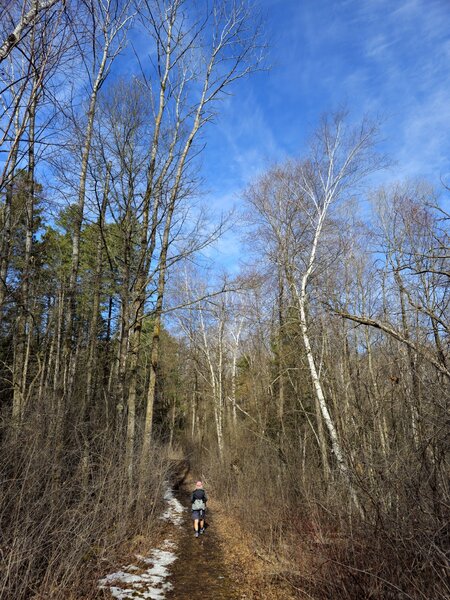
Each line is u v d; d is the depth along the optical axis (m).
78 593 5.88
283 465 13.58
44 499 6.23
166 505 16.16
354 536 5.76
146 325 20.27
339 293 14.23
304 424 15.94
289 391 18.50
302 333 12.46
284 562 7.99
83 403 11.51
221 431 22.64
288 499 10.70
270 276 14.70
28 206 11.23
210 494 20.02
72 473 8.55
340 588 5.75
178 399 39.03
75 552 6.04
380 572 5.06
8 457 6.41
